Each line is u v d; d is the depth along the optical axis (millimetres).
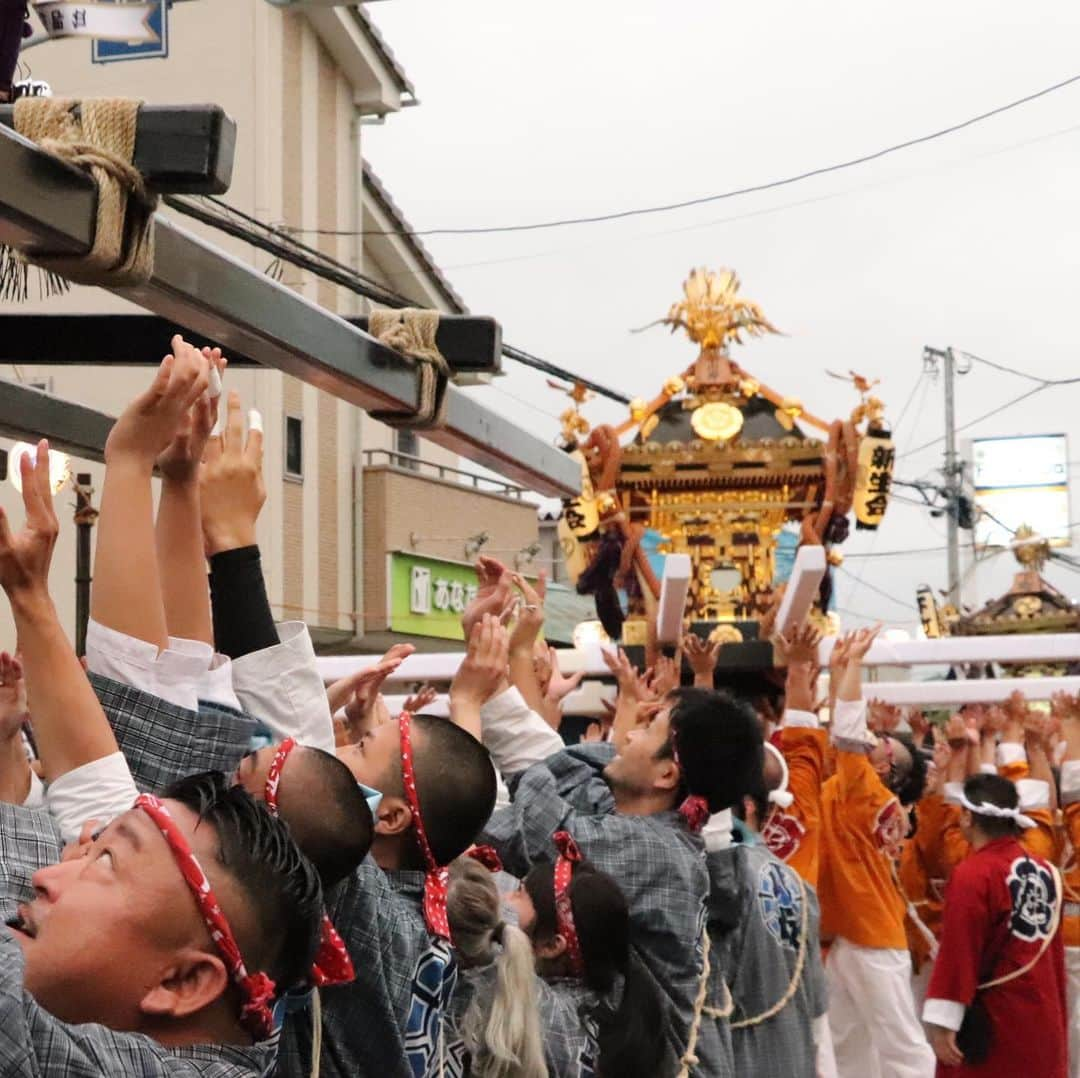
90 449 4609
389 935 2939
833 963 6879
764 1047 4754
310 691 3193
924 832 8398
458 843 3242
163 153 2859
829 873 6824
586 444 8938
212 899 1995
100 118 2842
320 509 18000
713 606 9070
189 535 2916
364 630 18750
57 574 15359
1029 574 16047
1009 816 6812
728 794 4430
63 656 2508
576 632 9273
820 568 6316
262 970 2059
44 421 4461
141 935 1985
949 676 13070
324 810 2658
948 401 29312
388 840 3207
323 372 3605
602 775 4586
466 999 3344
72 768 2494
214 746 2732
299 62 17328
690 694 4520
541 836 4219
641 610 8984
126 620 2721
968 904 6750
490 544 21766
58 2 3949
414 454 23344
